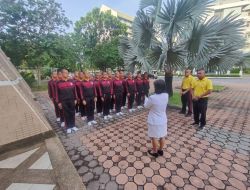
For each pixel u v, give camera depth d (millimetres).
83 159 3258
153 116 2961
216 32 5914
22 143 3734
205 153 3373
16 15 12133
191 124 5082
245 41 6344
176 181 2590
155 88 2893
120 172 2836
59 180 2613
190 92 5848
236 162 3059
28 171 2836
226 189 2418
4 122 3613
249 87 14297
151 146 3697
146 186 2504
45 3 13586
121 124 5180
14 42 12438
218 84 16984
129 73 6852
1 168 2922
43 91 12641
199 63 6230
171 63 6531
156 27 6891
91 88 5121
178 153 3385
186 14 6188
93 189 2475
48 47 13438
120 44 8531
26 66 15594
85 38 21703
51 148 3604
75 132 4609
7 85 3883
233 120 5441
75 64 17031
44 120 4352
